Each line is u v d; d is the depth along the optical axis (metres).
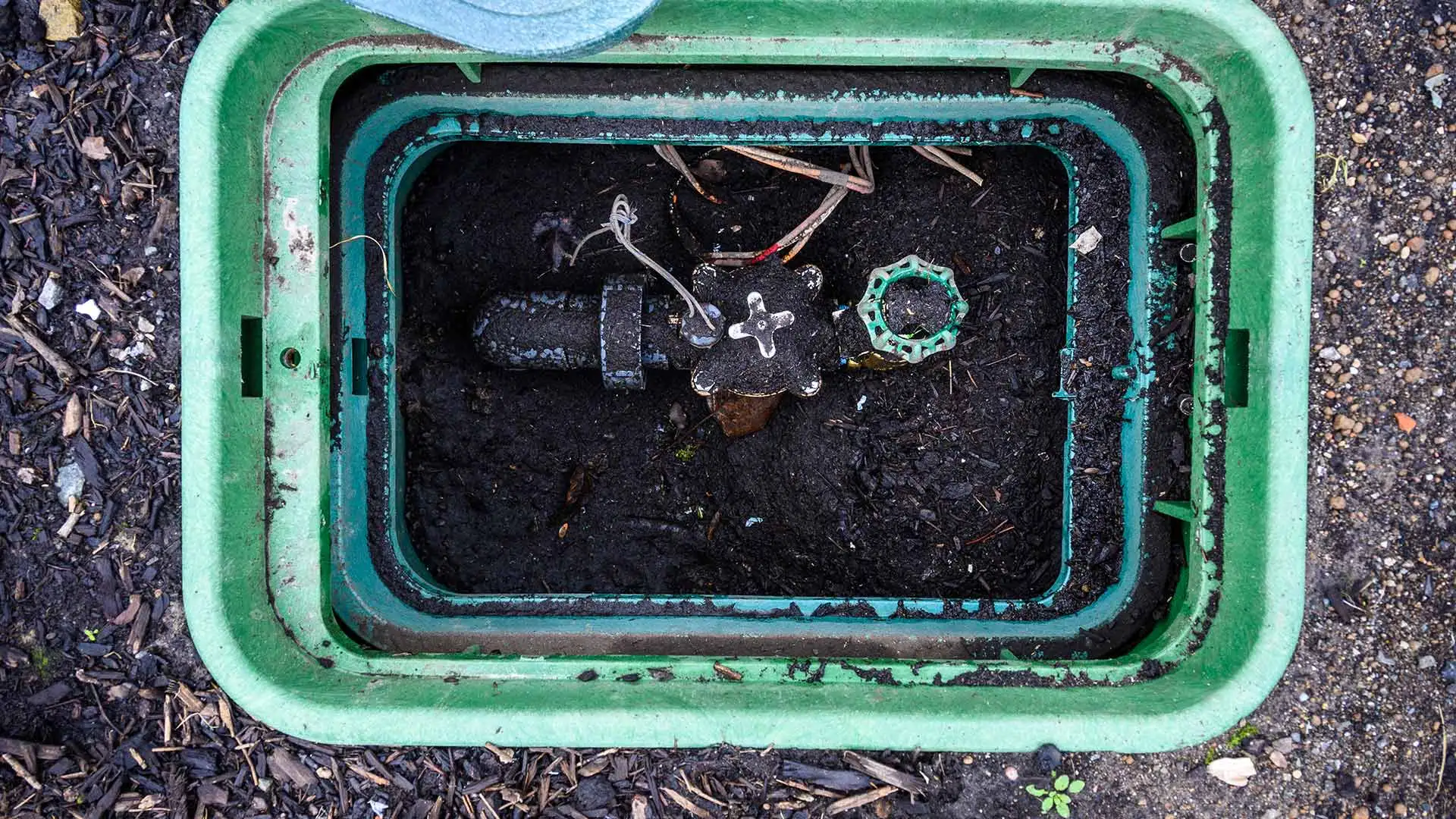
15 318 0.77
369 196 0.78
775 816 0.77
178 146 0.73
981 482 0.84
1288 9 0.77
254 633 0.71
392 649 0.76
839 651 0.77
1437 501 0.77
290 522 0.73
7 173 0.77
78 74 0.77
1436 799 0.77
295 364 0.73
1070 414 0.80
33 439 0.77
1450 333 0.77
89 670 0.77
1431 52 0.77
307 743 0.77
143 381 0.77
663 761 0.77
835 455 0.86
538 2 0.66
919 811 0.77
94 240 0.77
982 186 0.84
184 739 0.77
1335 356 0.78
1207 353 0.74
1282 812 0.77
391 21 0.71
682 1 0.70
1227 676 0.71
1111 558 0.79
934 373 0.85
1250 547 0.71
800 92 0.77
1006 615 0.79
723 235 0.86
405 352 0.82
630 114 0.79
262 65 0.71
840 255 0.85
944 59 0.74
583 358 0.81
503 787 0.77
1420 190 0.77
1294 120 0.70
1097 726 0.70
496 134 0.79
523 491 0.85
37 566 0.77
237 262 0.71
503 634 0.77
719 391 0.81
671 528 0.86
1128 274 0.79
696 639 0.77
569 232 0.86
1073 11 0.71
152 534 0.77
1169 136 0.77
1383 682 0.77
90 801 0.77
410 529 0.83
